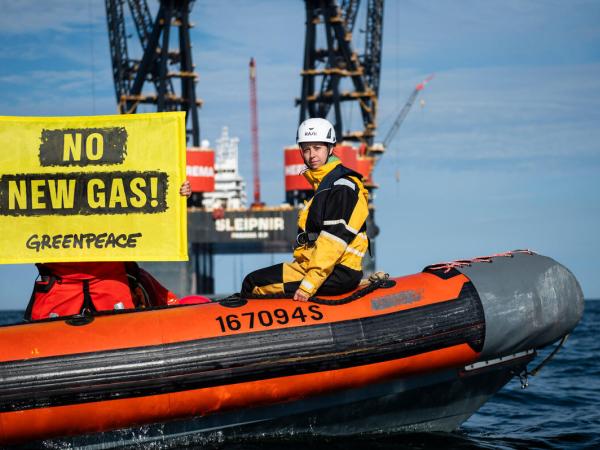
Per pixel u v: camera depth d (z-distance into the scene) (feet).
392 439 26.96
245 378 23.89
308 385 24.62
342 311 24.99
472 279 26.68
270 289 25.50
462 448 26.05
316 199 24.88
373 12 274.98
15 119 25.89
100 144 26.03
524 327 26.58
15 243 25.73
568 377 46.37
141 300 28.63
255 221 238.68
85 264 26.14
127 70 258.98
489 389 28.60
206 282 299.79
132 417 23.53
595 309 269.64
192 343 23.63
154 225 25.91
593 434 29.14
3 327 23.72
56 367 22.68
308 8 245.65
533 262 27.81
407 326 25.18
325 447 25.22
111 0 256.32
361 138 266.36
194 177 238.48
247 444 25.25
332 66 240.94
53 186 25.90
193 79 237.25
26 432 22.82
